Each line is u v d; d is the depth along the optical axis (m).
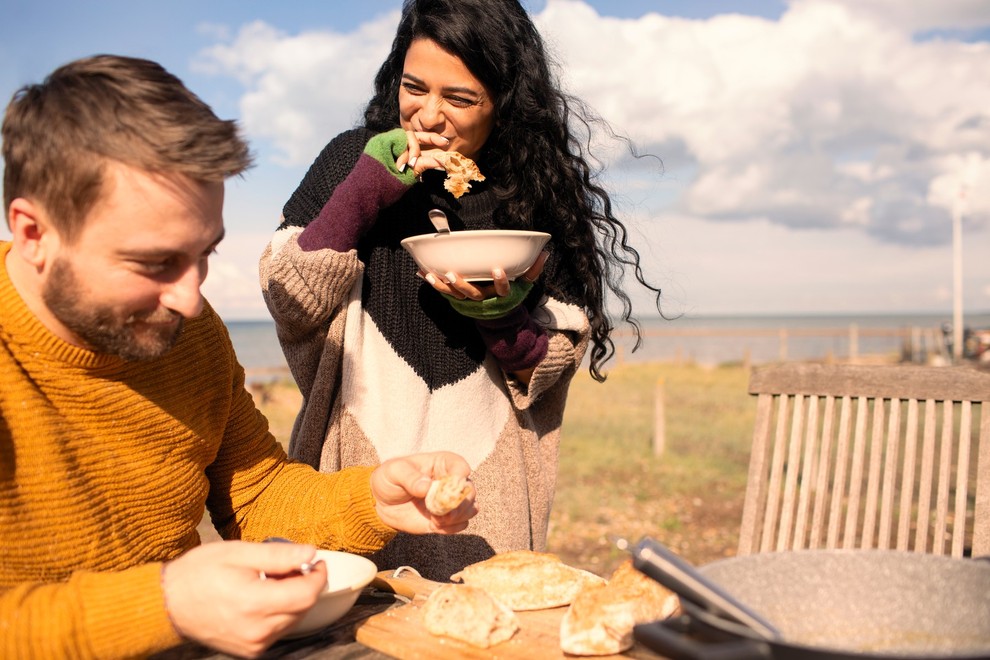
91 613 1.06
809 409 2.44
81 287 1.14
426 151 1.96
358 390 2.08
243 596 1.06
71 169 1.07
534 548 2.30
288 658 1.24
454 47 1.87
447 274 1.85
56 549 1.30
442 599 1.30
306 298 1.90
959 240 24.66
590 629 1.21
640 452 10.95
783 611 1.08
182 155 1.08
